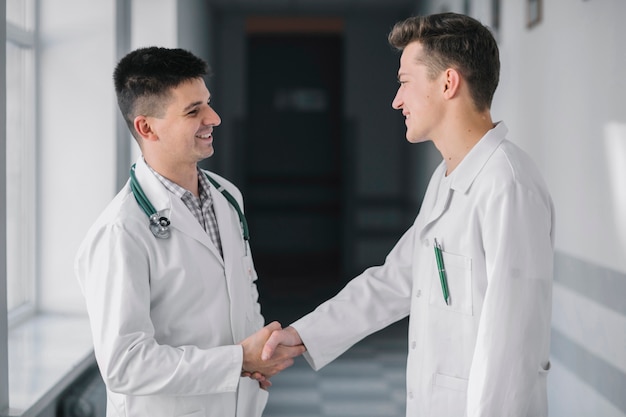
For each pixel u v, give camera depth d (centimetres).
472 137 164
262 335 166
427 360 167
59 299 348
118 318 152
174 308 162
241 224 184
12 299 336
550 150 308
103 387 299
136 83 162
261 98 865
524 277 147
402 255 206
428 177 660
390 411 376
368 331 201
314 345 194
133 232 158
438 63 162
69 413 251
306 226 867
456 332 162
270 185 866
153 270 160
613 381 240
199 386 156
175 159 167
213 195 177
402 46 170
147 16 439
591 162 260
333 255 866
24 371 249
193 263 164
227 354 159
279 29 822
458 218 161
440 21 163
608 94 245
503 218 150
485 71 162
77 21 349
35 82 346
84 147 351
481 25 163
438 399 164
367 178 829
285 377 434
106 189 352
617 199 238
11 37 321
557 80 297
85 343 291
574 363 281
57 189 350
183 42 484
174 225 163
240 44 817
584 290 269
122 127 368
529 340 147
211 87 711
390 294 204
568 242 288
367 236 821
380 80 823
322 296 682
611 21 241
